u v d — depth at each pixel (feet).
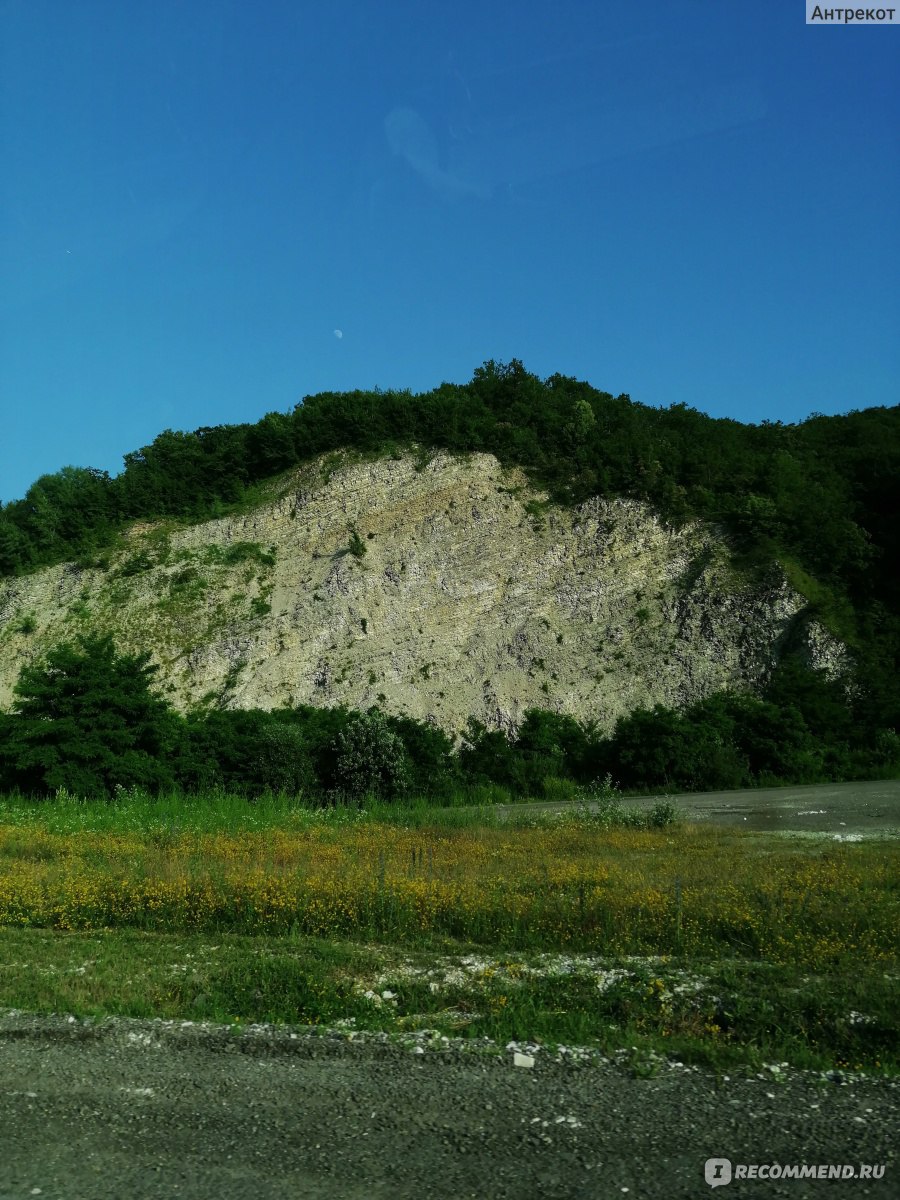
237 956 35.47
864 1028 25.61
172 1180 17.28
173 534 233.96
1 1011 29.01
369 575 206.80
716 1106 20.40
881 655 173.27
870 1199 16.21
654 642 185.26
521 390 269.03
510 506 221.05
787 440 255.70
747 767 146.41
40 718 119.03
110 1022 27.50
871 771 148.05
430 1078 22.43
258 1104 20.92
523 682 182.39
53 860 62.23
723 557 199.62
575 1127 19.33
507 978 32.09
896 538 199.52
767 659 176.45
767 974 31.40
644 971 32.37
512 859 58.75
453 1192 16.67
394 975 32.78
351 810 100.37
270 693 187.01
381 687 183.83
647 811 88.38
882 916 37.65
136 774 113.39
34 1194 16.81
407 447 237.25
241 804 99.81
